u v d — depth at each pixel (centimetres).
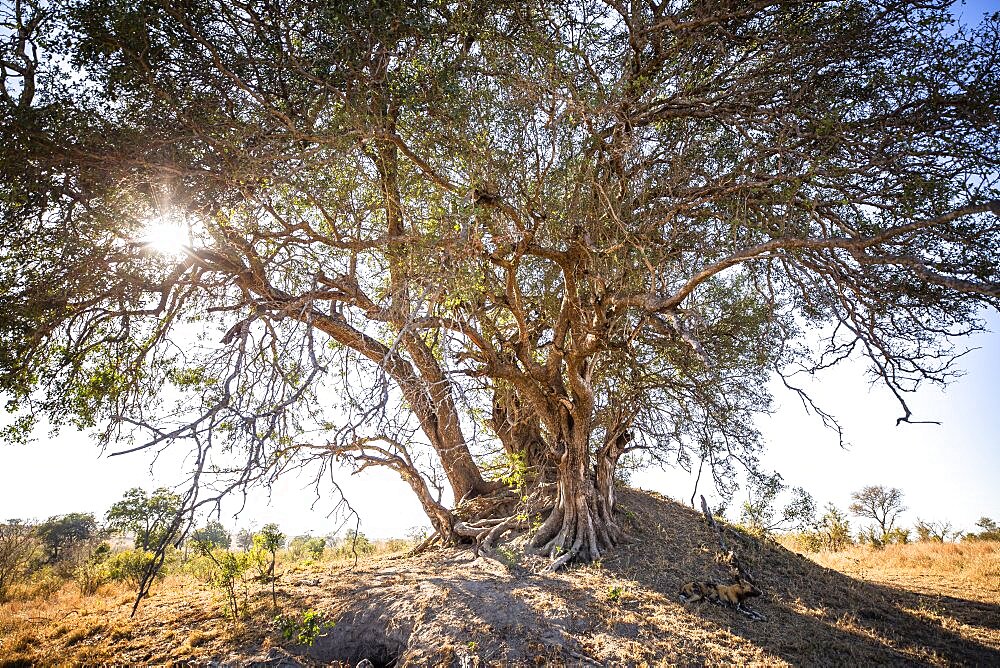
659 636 910
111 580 1611
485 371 1162
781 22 857
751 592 1107
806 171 816
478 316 1130
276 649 934
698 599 1072
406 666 870
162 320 975
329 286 1126
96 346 968
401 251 920
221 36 852
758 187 884
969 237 751
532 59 864
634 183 998
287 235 978
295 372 872
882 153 813
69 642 998
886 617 1091
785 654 881
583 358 1206
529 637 888
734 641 910
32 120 751
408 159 962
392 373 793
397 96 834
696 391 1292
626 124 890
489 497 1583
